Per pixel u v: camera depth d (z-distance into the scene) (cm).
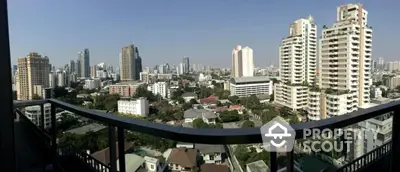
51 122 241
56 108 239
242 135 93
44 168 247
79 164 219
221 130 95
